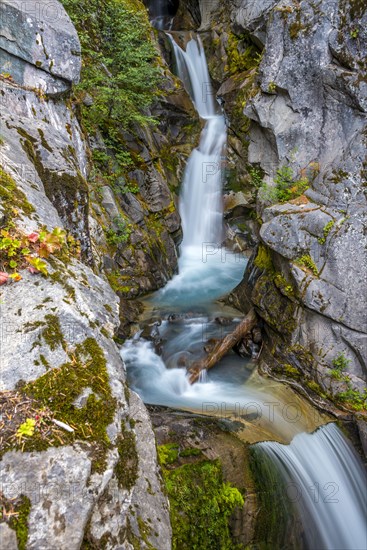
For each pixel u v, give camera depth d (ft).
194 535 11.36
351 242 17.98
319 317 18.40
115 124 27.61
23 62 14.83
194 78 39.78
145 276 26.45
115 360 7.39
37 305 7.29
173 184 33.53
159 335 22.43
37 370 6.54
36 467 5.60
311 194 20.18
